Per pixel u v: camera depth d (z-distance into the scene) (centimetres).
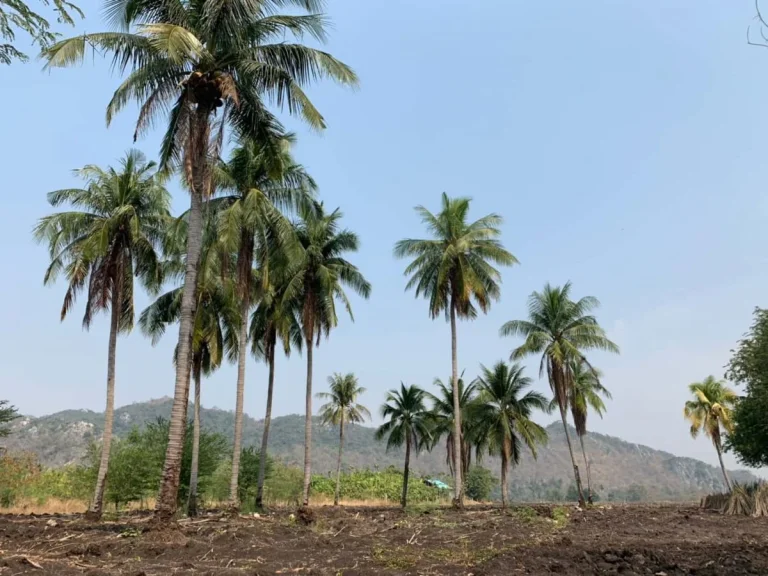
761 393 3127
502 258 3216
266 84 1599
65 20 973
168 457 1465
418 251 3294
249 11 1490
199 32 1572
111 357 2238
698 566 1209
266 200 1997
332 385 4728
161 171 1764
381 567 1132
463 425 4244
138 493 3319
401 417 4284
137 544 1308
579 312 3669
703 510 3428
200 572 1015
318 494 5581
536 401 3972
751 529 2123
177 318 2722
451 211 3275
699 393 4909
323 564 1161
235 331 2895
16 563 1036
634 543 1612
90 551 1231
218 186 2228
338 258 2670
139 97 1611
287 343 2848
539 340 3562
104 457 2183
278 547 1392
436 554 1322
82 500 3656
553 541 1606
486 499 7881
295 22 1594
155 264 2372
